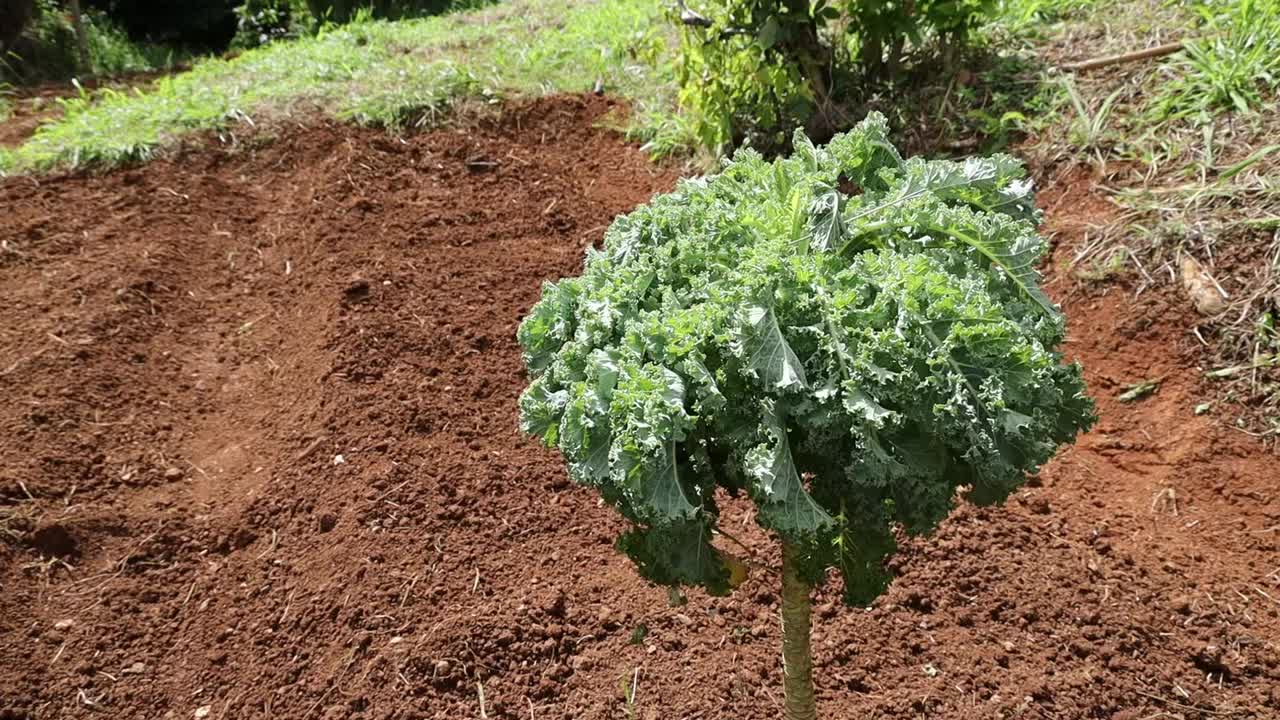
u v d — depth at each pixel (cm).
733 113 546
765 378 184
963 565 319
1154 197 450
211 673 311
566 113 630
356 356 434
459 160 589
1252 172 437
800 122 540
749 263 196
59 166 607
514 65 692
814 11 528
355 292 475
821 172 225
